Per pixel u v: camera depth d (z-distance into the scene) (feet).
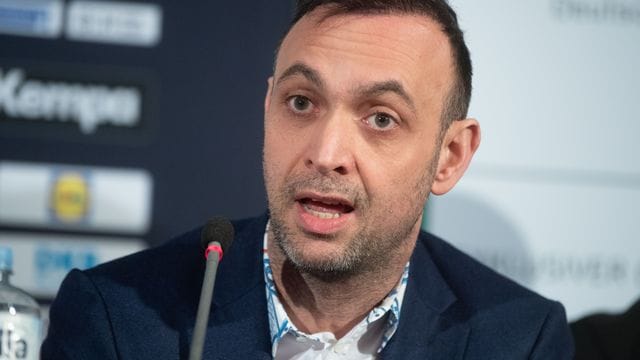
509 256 24.26
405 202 14.58
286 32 14.92
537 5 24.71
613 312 23.32
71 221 24.11
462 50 15.26
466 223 24.30
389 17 14.49
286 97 14.49
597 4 24.71
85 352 15.38
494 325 16.12
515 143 24.40
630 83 24.56
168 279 15.90
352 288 14.97
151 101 24.34
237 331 15.26
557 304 16.81
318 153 13.98
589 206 24.35
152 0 24.44
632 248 24.30
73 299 15.75
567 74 24.54
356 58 14.20
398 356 15.37
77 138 24.25
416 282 16.21
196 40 24.45
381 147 14.30
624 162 24.44
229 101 24.40
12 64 24.21
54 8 24.36
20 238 24.00
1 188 24.03
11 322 13.64
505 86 24.49
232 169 24.30
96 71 24.31
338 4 14.48
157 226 24.18
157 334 15.31
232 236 14.29
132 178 24.23
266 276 15.51
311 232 14.15
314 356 15.38
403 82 14.24
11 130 24.13
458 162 15.80
